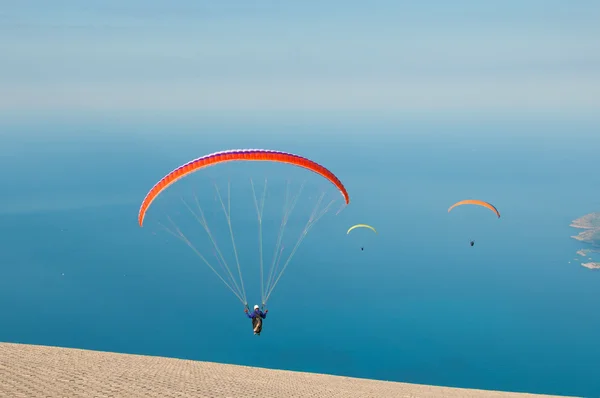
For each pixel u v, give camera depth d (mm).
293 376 31312
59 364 18969
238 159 24344
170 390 16438
